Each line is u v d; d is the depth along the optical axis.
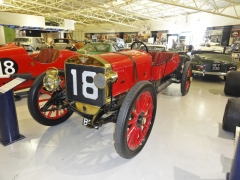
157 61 3.86
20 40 10.90
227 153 2.01
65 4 14.29
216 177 1.67
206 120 2.82
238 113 2.26
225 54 5.69
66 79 1.97
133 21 20.08
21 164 1.78
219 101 3.74
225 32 11.52
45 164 1.78
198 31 13.39
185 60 4.73
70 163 1.81
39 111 2.29
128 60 2.10
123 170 1.73
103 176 1.65
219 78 6.13
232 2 10.04
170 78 3.70
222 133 2.42
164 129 2.51
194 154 1.98
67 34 18.75
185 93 4.02
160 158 1.90
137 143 1.94
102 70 1.73
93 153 1.97
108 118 1.82
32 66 3.34
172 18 15.62
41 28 14.73
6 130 2.07
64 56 3.76
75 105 2.04
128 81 2.11
